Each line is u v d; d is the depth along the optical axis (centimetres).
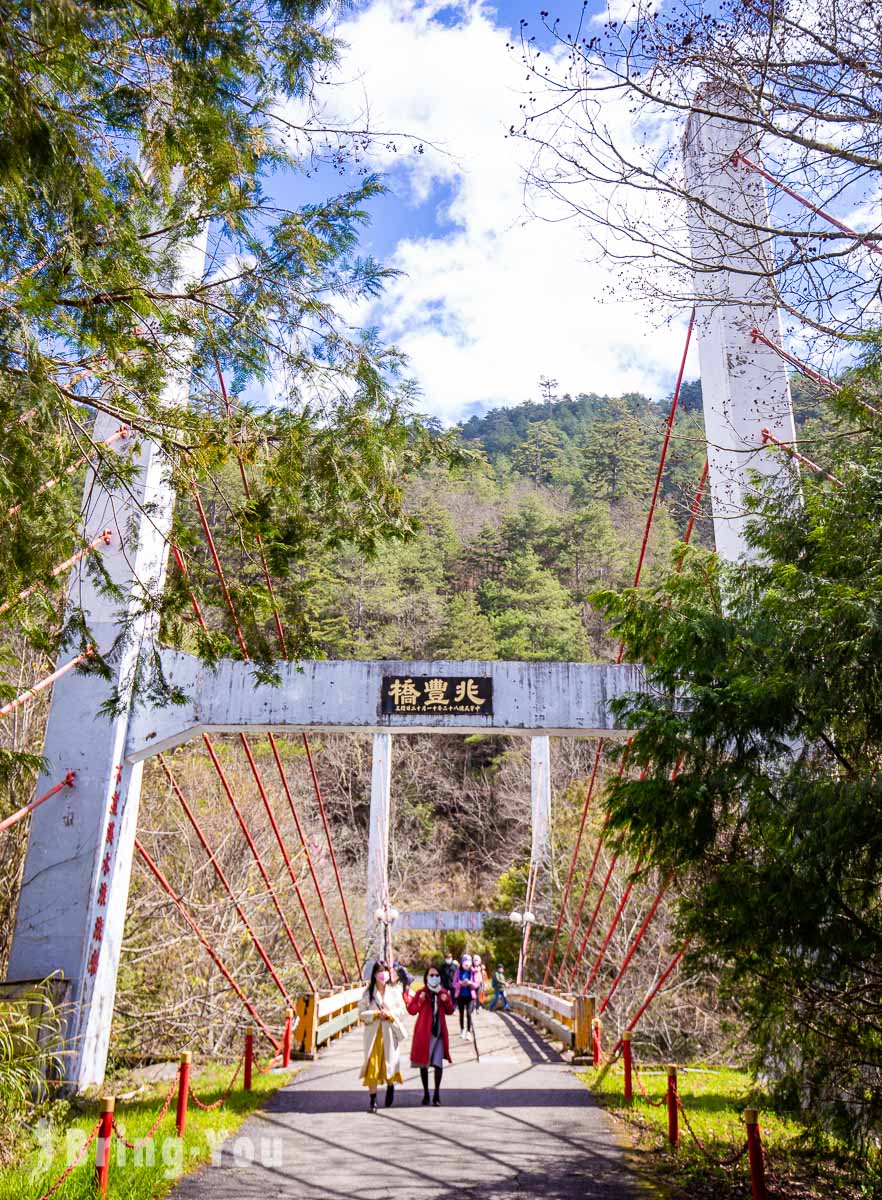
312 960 1678
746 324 900
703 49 510
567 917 2000
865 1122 554
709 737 591
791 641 509
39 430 487
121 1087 931
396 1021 852
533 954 2369
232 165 511
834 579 528
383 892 2420
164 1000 1195
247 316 533
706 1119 778
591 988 1648
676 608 632
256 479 679
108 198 452
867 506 534
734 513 893
